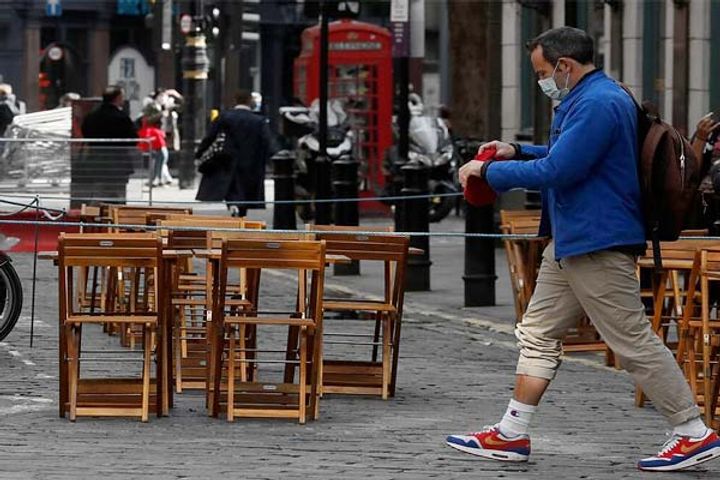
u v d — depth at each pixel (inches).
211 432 901.2
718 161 1198.9
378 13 4333.2
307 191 2591.0
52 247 1968.5
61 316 932.6
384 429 915.4
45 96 5002.5
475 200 807.7
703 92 2007.9
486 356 1233.4
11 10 4958.2
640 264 1067.9
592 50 794.8
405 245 1018.7
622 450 862.5
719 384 914.1
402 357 1219.2
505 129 2357.3
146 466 802.8
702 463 810.2
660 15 2095.2
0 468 794.2
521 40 2330.2
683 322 957.2
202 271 1817.2
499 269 1939.0
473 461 823.7
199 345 1123.9
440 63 4763.8
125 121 2236.7
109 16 5029.5
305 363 936.9
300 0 4803.2
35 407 976.9
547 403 1016.9
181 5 3946.9
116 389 957.8
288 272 1915.6
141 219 1389.0
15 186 2084.2
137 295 1204.5
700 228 1342.3
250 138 2301.9
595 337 1270.9
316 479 774.5
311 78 2849.4
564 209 784.9
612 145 780.0
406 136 2076.8
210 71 4138.8
